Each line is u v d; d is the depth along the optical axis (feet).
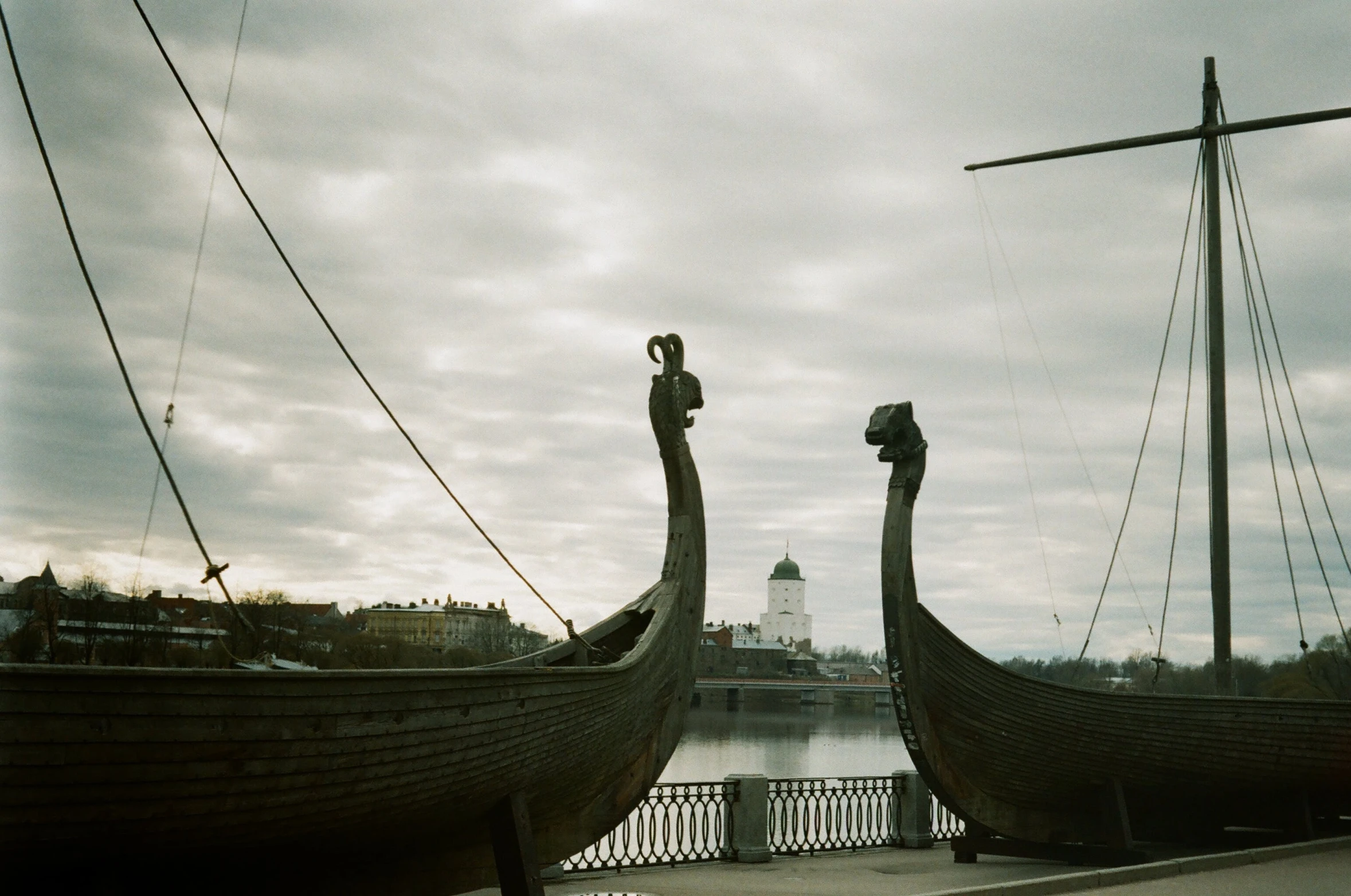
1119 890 37.17
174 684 21.57
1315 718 57.00
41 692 19.76
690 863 49.03
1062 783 53.98
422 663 191.83
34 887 22.21
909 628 49.16
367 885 31.86
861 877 45.73
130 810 21.74
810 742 181.78
